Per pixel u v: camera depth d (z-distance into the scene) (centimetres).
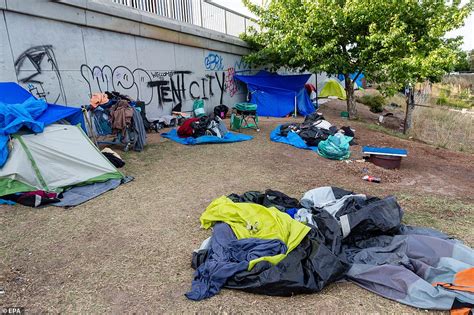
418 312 255
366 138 1024
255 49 1584
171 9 1098
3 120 477
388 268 283
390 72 1109
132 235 377
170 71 1097
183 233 384
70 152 512
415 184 607
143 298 271
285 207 418
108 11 823
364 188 566
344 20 1149
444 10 1125
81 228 390
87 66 800
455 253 308
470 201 519
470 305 249
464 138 1073
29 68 669
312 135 880
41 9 670
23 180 463
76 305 262
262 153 788
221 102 1418
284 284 267
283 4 1296
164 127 1042
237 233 346
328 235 334
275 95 1488
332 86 2041
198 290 273
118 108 716
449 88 2028
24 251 338
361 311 257
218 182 569
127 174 593
